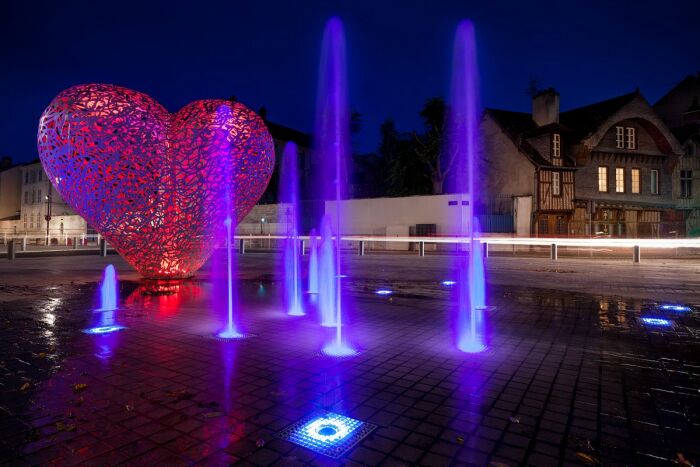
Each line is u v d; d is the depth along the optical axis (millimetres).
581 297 8914
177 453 2807
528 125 31797
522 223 29203
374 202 31000
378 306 7895
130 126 8648
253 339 5609
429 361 4703
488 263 17766
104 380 4121
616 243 19031
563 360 4758
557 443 2955
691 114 36594
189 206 9508
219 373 4316
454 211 28500
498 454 2811
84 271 13805
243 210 10086
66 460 2725
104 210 9164
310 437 3021
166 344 5375
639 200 32531
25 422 3244
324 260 18828
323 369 4434
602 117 30891
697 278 12289
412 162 35625
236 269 14492
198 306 7875
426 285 10648
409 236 29797
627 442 2984
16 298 8703
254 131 9742
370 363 4629
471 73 13352
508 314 7211
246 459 2734
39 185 50688
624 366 4574
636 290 9930
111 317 6945
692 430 3158
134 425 3193
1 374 4289
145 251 10109
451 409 3484
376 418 3311
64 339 5602
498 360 4754
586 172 31109
